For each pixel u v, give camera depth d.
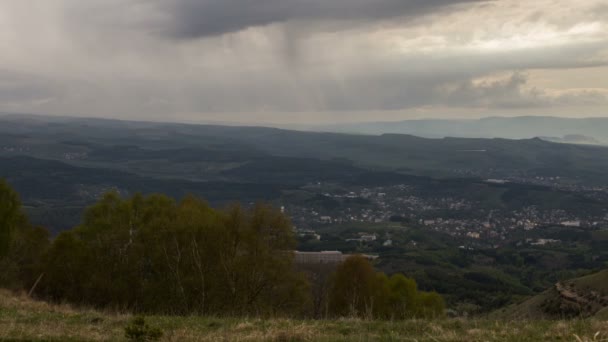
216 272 24.70
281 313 23.67
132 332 10.10
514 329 11.02
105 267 27.44
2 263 31.59
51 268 27.67
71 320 13.12
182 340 10.26
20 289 26.42
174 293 24.12
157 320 13.09
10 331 10.80
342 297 29.34
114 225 28.16
